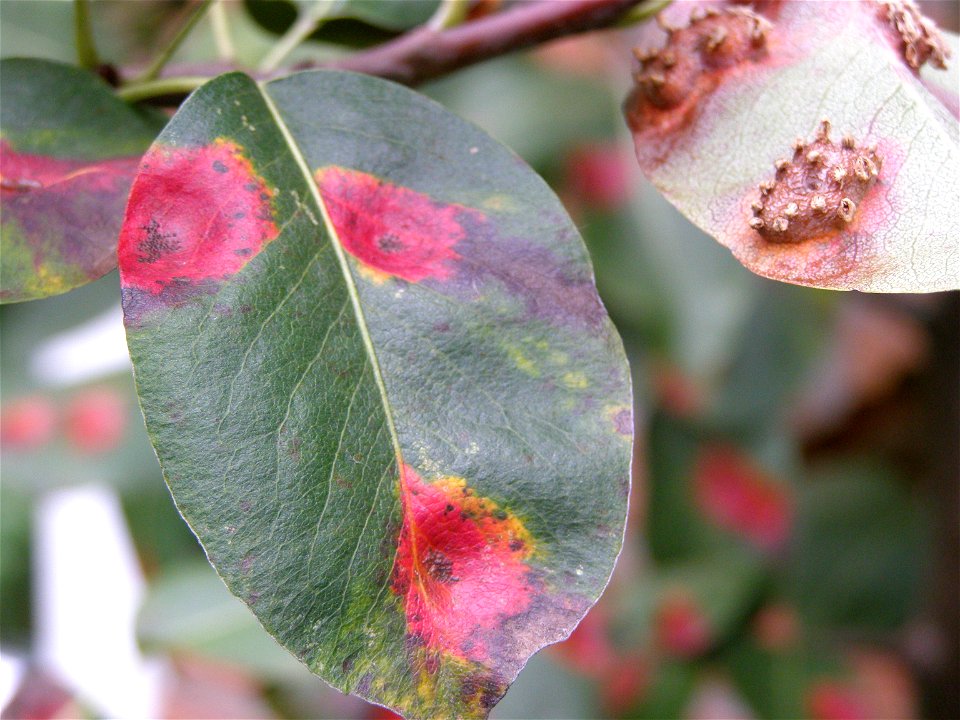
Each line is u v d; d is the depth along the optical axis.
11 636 0.31
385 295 0.14
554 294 0.14
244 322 0.14
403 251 0.15
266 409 0.13
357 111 0.15
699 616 0.32
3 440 0.32
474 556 0.14
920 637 0.30
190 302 0.14
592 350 0.14
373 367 0.14
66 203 0.16
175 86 0.17
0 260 0.15
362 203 0.15
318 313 0.14
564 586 0.14
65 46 0.24
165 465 0.13
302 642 0.13
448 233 0.15
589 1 0.17
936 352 0.29
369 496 0.14
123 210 0.16
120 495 0.32
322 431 0.13
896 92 0.15
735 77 0.16
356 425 0.14
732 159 0.16
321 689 0.32
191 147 0.14
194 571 0.28
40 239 0.15
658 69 0.16
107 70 0.17
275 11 0.20
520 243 0.15
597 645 0.32
